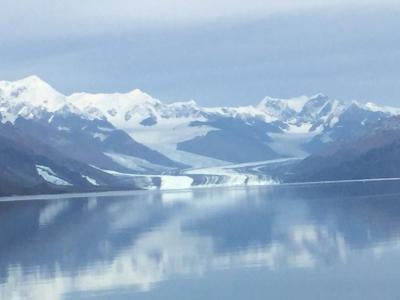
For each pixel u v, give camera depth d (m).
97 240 174.75
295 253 141.12
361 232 167.38
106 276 124.62
